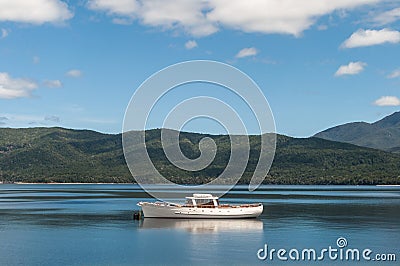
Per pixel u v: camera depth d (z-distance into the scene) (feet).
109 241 215.92
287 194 630.74
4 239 221.66
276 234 232.94
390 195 597.93
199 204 287.89
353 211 350.43
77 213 337.72
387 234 232.53
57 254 189.67
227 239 220.02
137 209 372.38
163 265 173.27
